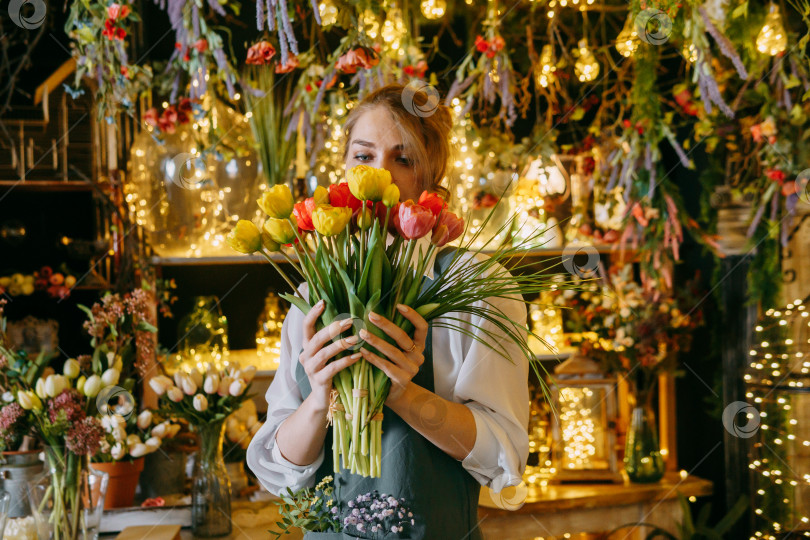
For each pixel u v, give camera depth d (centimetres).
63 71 254
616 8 277
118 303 221
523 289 110
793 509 277
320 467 126
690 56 227
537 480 274
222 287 291
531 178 269
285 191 104
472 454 114
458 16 303
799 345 279
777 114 258
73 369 200
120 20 226
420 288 110
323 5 213
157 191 260
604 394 281
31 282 253
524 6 300
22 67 252
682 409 326
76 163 261
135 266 259
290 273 294
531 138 278
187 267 289
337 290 105
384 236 105
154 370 259
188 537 218
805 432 278
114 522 220
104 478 181
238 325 292
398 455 117
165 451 245
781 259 281
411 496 115
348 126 130
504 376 120
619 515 270
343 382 106
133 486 229
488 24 259
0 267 266
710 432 311
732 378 293
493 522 256
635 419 282
